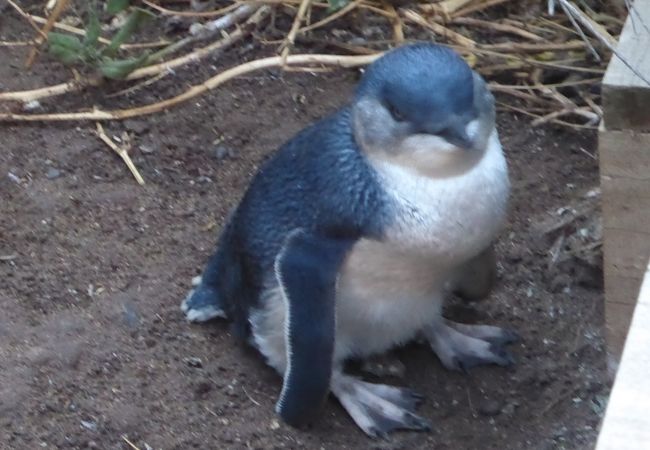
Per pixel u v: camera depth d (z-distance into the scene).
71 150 7.93
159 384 6.33
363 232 5.38
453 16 8.77
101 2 9.27
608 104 5.73
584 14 8.30
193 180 7.73
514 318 6.71
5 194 7.58
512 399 6.24
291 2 8.84
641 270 6.10
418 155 5.19
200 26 8.88
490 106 5.39
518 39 8.66
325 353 5.51
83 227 7.37
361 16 8.94
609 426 3.34
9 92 8.38
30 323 6.71
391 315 5.82
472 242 5.50
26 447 6.01
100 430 6.09
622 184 5.91
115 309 6.78
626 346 3.60
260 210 5.82
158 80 8.51
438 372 6.41
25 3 9.33
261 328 5.98
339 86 8.38
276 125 8.09
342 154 5.48
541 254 7.06
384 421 6.03
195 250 7.20
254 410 6.17
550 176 7.61
